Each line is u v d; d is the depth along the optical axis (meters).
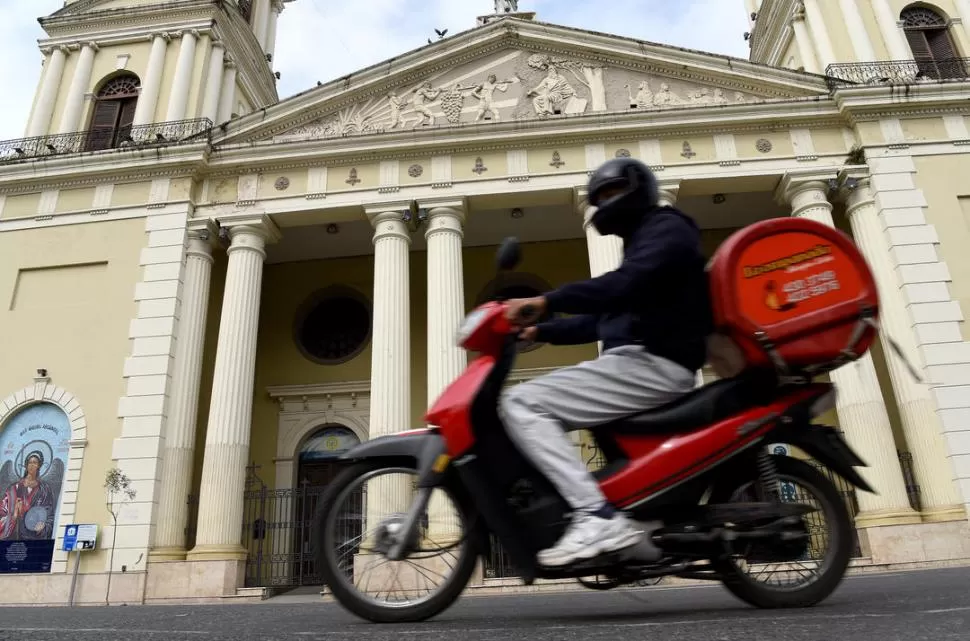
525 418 2.84
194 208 18.48
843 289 2.96
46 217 18.75
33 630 2.69
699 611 2.99
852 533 3.03
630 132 17.94
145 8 23.73
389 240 17.48
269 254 21.95
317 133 19.00
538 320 2.89
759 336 2.83
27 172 18.97
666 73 18.92
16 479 16.41
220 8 24.06
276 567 17.09
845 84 17.98
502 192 17.70
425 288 21.48
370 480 3.22
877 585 5.07
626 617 2.81
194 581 14.59
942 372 15.40
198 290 17.72
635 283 2.76
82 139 21.89
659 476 2.82
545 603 4.50
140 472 15.84
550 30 19.16
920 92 17.66
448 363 16.06
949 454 14.77
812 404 2.97
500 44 19.50
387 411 15.81
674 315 2.88
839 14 21.88
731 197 19.23
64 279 18.28
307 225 19.34
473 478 2.94
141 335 17.14
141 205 18.47
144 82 22.61
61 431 16.81
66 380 17.11
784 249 2.96
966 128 17.72
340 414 20.42
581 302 2.77
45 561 15.44
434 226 17.56
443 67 19.41
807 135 17.95
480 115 18.67
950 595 3.41
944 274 16.23
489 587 13.02
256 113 18.86
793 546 2.85
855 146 17.66
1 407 17.02
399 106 19.08
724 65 18.47
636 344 2.92
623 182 3.07
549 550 2.73
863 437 14.95
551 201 18.20
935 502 14.62
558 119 17.91
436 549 3.09
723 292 2.88
